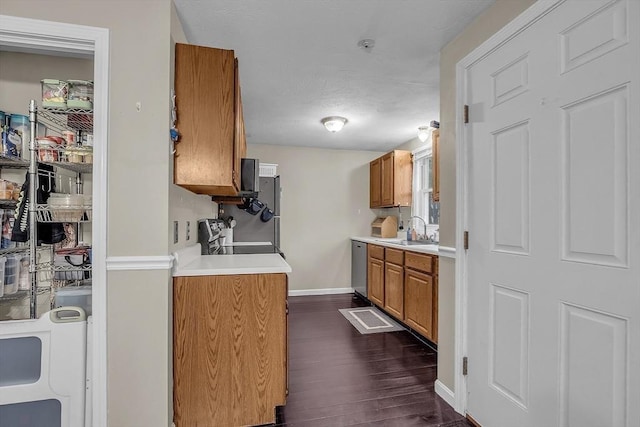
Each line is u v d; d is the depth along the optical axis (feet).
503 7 5.14
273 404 5.62
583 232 3.93
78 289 5.12
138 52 4.83
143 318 4.81
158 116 4.88
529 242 4.69
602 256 3.72
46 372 4.54
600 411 3.73
